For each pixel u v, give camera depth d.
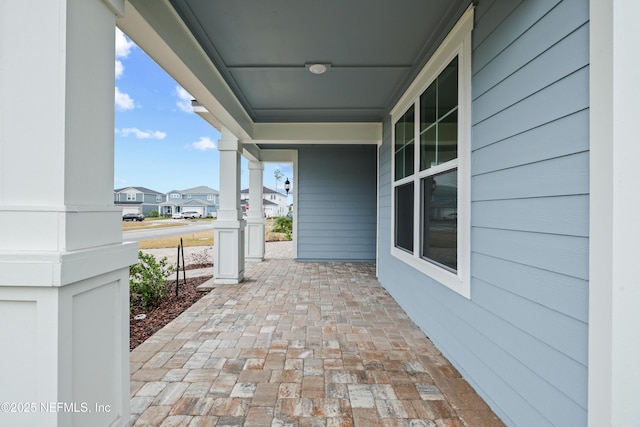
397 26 2.61
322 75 3.56
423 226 3.29
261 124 5.32
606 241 1.18
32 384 1.23
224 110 3.66
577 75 1.32
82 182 1.38
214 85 3.24
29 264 1.21
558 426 1.42
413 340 2.99
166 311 3.84
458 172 2.36
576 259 1.33
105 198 1.53
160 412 1.91
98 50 1.48
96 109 1.47
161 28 2.17
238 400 2.04
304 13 2.42
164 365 2.47
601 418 1.20
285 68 3.37
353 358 2.62
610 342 1.17
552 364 1.46
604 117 1.19
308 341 2.95
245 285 5.18
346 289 4.95
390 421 1.84
